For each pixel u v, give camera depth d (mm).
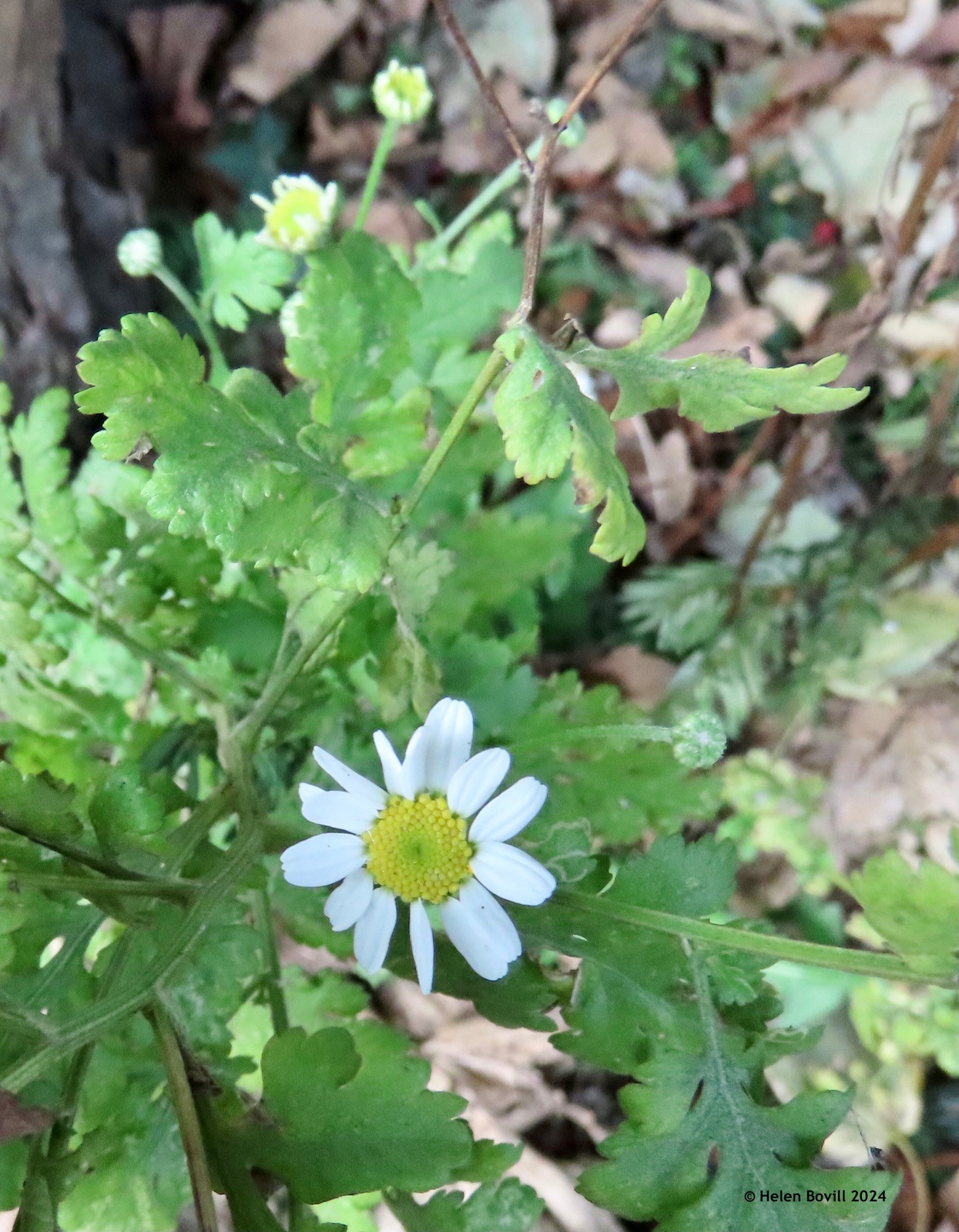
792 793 158
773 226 204
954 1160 142
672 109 211
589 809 122
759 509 185
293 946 147
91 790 107
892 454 179
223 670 123
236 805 108
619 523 86
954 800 158
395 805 93
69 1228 98
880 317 150
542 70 212
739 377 90
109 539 118
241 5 212
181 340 89
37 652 115
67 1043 84
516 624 160
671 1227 86
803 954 89
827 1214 86
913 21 195
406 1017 153
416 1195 138
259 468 91
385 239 205
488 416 152
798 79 203
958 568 164
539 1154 146
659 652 178
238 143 209
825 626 168
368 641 114
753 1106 90
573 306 200
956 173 175
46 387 178
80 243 180
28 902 96
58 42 175
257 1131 89
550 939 96
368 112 215
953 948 84
